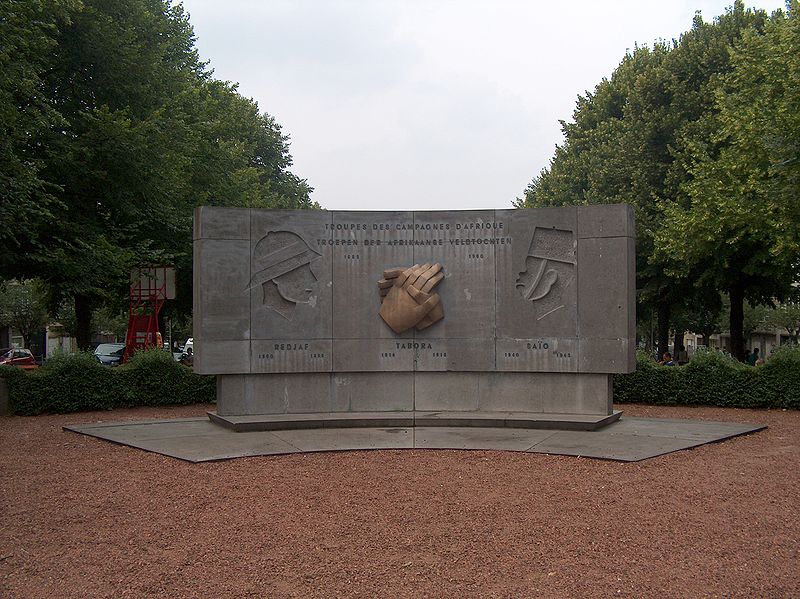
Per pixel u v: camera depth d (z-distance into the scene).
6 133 17.09
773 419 14.54
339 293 13.45
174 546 6.39
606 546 6.37
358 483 8.61
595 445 10.87
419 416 12.77
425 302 13.08
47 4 17.50
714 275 25.89
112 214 22.66
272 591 5.34
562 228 13.16
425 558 6.04
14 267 20.77
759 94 21.86
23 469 9.58
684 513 7.40
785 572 5.77
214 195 27.45
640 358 17.50
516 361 13.27
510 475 9.02
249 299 13.20
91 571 5.79
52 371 15.81
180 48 28.12
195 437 11.66
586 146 34.88
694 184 23.31
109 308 35.94
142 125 20.59
